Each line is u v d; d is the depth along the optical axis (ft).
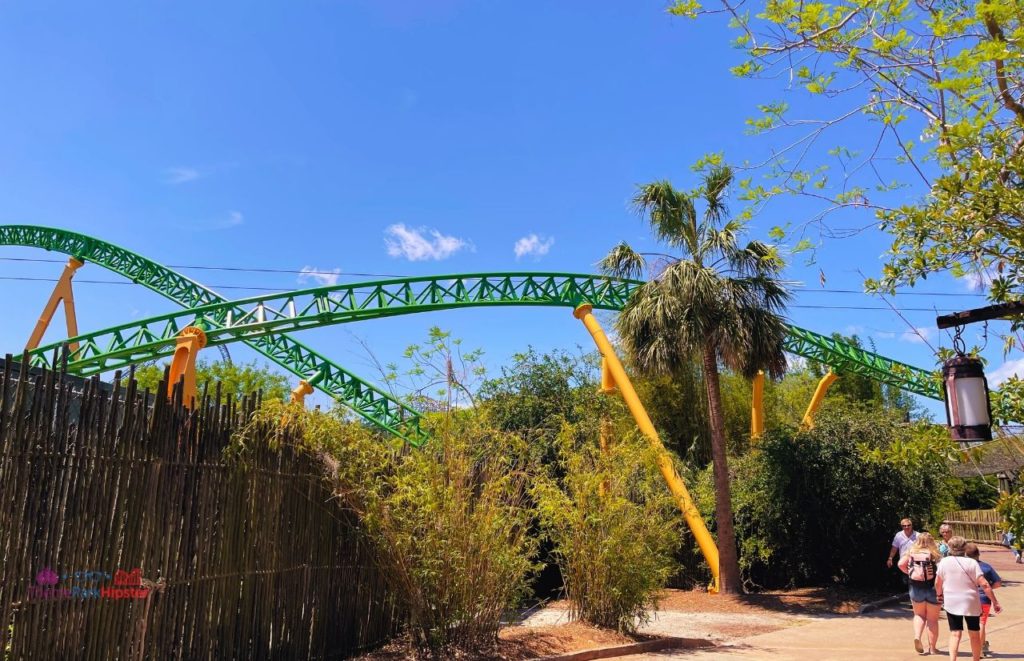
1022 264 15.58
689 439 82.69
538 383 75.51
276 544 26.99
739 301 58.23
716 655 34.42
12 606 17.89
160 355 104.27
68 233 133.18
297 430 28.71
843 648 36.40
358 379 114.32
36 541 18.60
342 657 30.17
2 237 144.36
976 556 30.73
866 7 17.74
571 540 38.58
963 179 16.29
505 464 35.32
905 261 16.96
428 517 30.48
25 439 18.51
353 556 31.40
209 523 23.99
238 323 100.12
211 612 23.80
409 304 106.22
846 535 58.29
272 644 26.50
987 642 33.99
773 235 19.90
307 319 100.07
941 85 16.08
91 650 19.71
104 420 20.58
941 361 16.58
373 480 29.50
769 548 59.77
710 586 59.11
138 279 127.65
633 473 41.06
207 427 24.35
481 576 31.94
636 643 35.68
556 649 32.81
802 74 19.30
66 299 128.88
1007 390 16.19
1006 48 15.93
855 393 149.38
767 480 60.34
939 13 16.70
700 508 63.52
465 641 31.27
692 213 62.03
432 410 32.60
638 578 37.65
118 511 20.77
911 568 34.86
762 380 80.74
